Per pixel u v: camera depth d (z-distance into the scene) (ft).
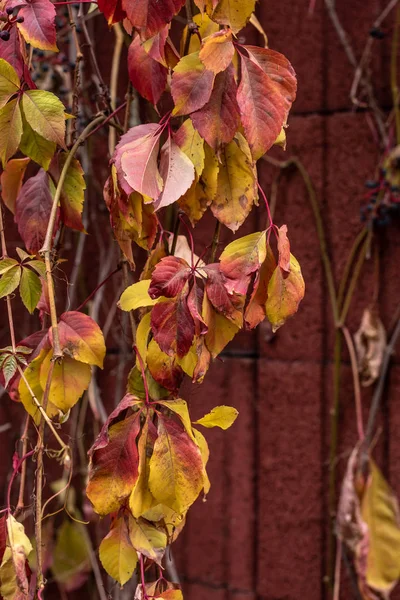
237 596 6.02
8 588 3.46
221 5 3.42
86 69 6.16
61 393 3.72
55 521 6.43
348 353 5.64
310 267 5.79
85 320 3.73
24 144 3.70
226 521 6.11
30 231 3.94
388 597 5.31
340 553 5.57
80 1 3.75
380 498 5.38
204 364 3.53
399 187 5.37
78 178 3.88
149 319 3.61
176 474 3.47
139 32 3.45
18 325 6.73
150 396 3.62
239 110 3.46
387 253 5.53
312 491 5.75
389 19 5.51
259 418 5.98
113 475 3.48
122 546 3.64
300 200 5.83
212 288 3.51
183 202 3.60
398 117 5.41
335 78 5.71
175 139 3.52
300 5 5.82
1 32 3.72
